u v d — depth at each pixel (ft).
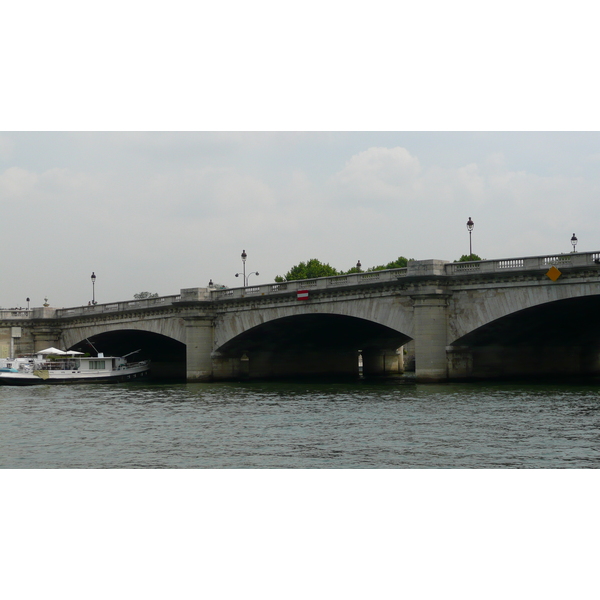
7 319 399.85
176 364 430.20
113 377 359.25
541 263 222.89
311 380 333.42
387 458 125.39
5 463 129.90
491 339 258.98
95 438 157.28
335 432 155.33
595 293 211.20
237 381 329.72
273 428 164.14
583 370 309.42
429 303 245.04
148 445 146.92
